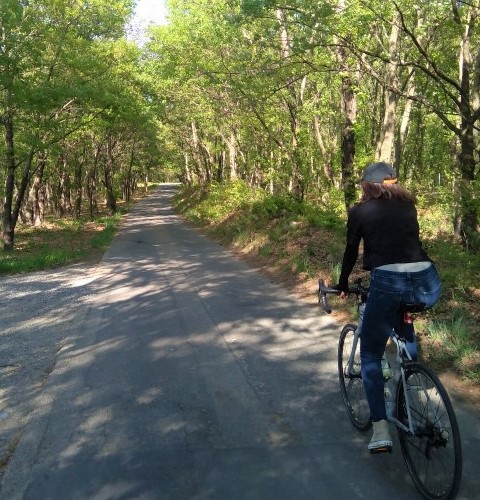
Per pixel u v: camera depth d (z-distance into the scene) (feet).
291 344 20.38
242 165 119.96
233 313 25.77
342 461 11.79
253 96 48.16
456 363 16.75
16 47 61.52
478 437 12.44
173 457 12.13
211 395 15.70
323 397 15.30
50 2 66.49
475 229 30.01
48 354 20.75
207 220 91.09
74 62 69.62
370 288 11.41
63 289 35.55
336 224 42.45
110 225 94.43
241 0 35.83
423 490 10.30
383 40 46.91
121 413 14.64
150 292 32.45
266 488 10.80
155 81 92.58
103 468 11.75
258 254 45.19
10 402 16.02
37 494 10.84
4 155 73.67
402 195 11.46
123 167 233.55
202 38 62.90
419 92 58.54
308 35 36.01
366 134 72.23
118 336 22.61
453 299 21.66
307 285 30.76
